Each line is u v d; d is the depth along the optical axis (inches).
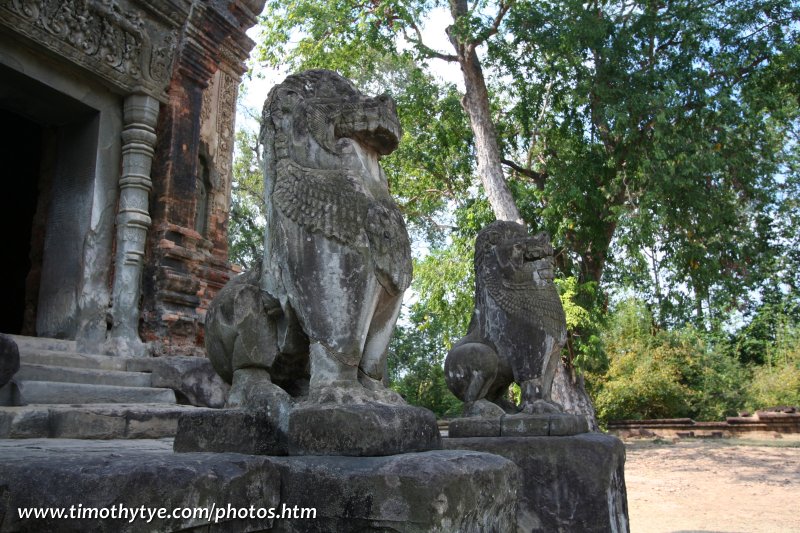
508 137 652.7
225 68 350.0
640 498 334.3
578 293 544.1
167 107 274.8
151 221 265.7
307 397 92.0
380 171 108.3
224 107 348.2
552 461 150.8
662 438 732.0
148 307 259.1
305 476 77.9
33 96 246.1
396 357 1087.6
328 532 75.4
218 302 106.4
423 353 1073.5
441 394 989.2
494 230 183.0
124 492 63.1
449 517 73.4
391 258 97.3
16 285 354.6
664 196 512.4
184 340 264.4
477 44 556.4
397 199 714.8
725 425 737.0
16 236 357.1
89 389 191.5
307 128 102.2
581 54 532.1
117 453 84.3
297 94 104.8
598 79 524.4
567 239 582.2
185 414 94.0
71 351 234.5
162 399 210.7
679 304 626.5
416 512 71.8
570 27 514.6
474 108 562.9
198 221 330.0
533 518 148.6
